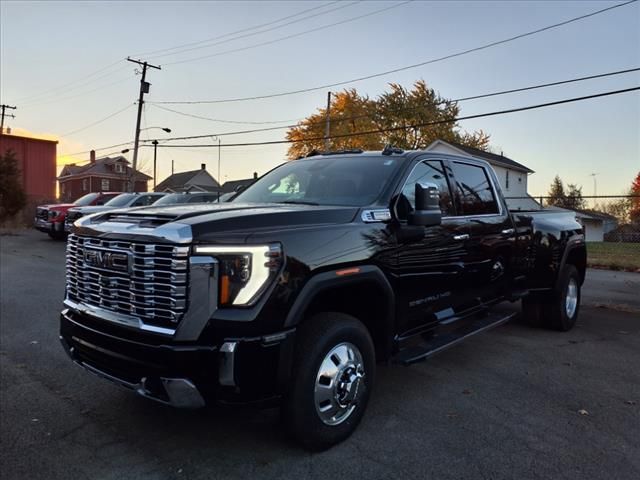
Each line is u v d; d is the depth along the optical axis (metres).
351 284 3.36
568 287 6.55
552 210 6.79
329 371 3.24
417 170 4.29
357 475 3.01
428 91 48.31
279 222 3.12
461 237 4.54
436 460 3.19
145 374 2.91
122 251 3.06
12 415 3.78
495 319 5.23
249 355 2.81
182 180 74.06
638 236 22.95
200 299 2.79
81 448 3.30
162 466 3.09
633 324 7.00
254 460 3.16
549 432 3.61
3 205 23.86
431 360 5.24
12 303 7.54
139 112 35.00
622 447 3.40
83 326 3.28
